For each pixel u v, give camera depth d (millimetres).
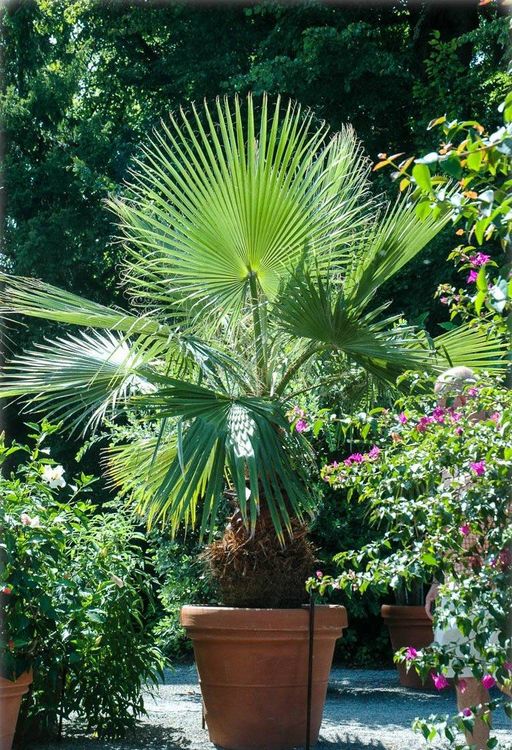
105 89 14086
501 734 4145
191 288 4508
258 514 4168
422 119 11000
